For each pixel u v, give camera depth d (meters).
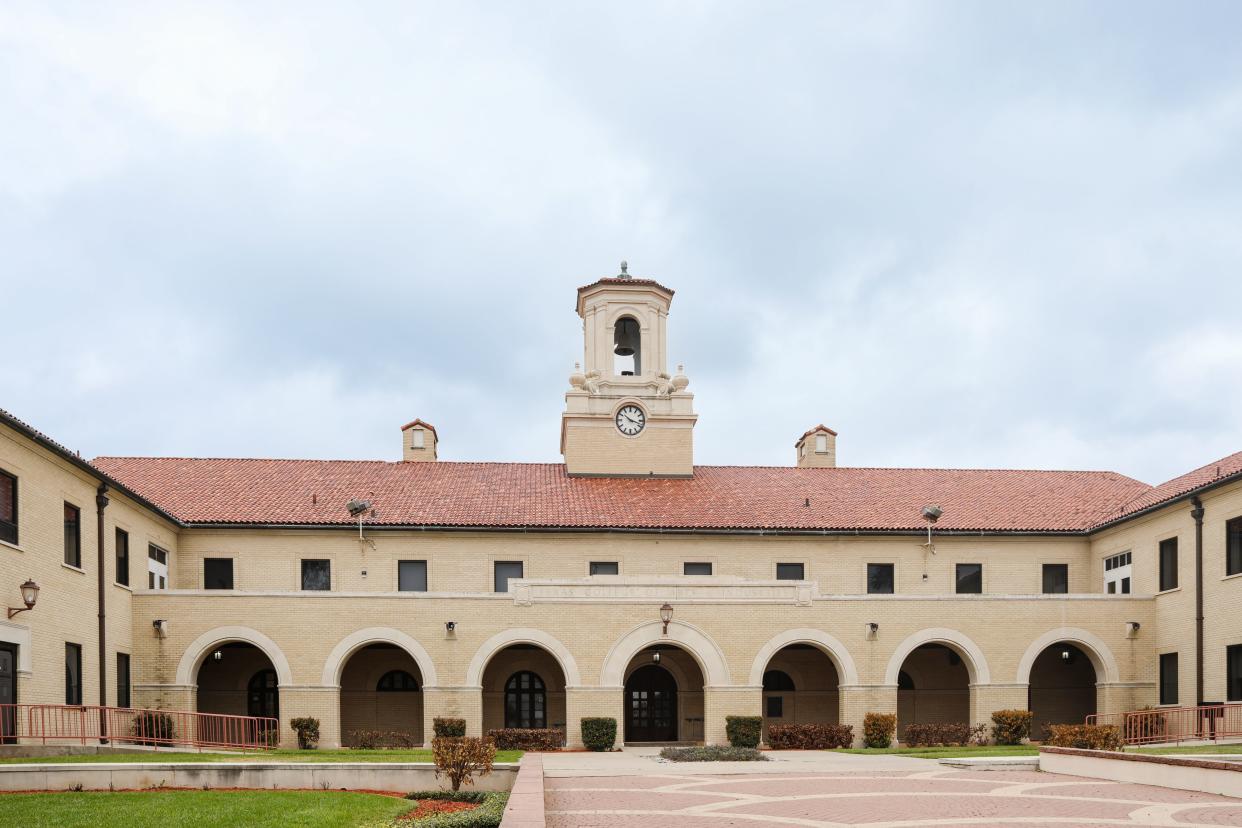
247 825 13.43
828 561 35.62
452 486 37.72
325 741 30.45
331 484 37.25
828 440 43.19
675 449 40.09
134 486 35.91
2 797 16.22
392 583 34.03
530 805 13.00
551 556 34.72
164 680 29.98
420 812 15.51
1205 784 17.30
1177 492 32.38
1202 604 29.98
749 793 17.50
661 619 31.69
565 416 40.22
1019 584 36.12
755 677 31.67
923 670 35.91
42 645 23.91
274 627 30.75
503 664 34.50
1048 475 41.59
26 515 23.36
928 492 39.28
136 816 14.10
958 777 20.50
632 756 27.41
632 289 41.06
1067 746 24.09
